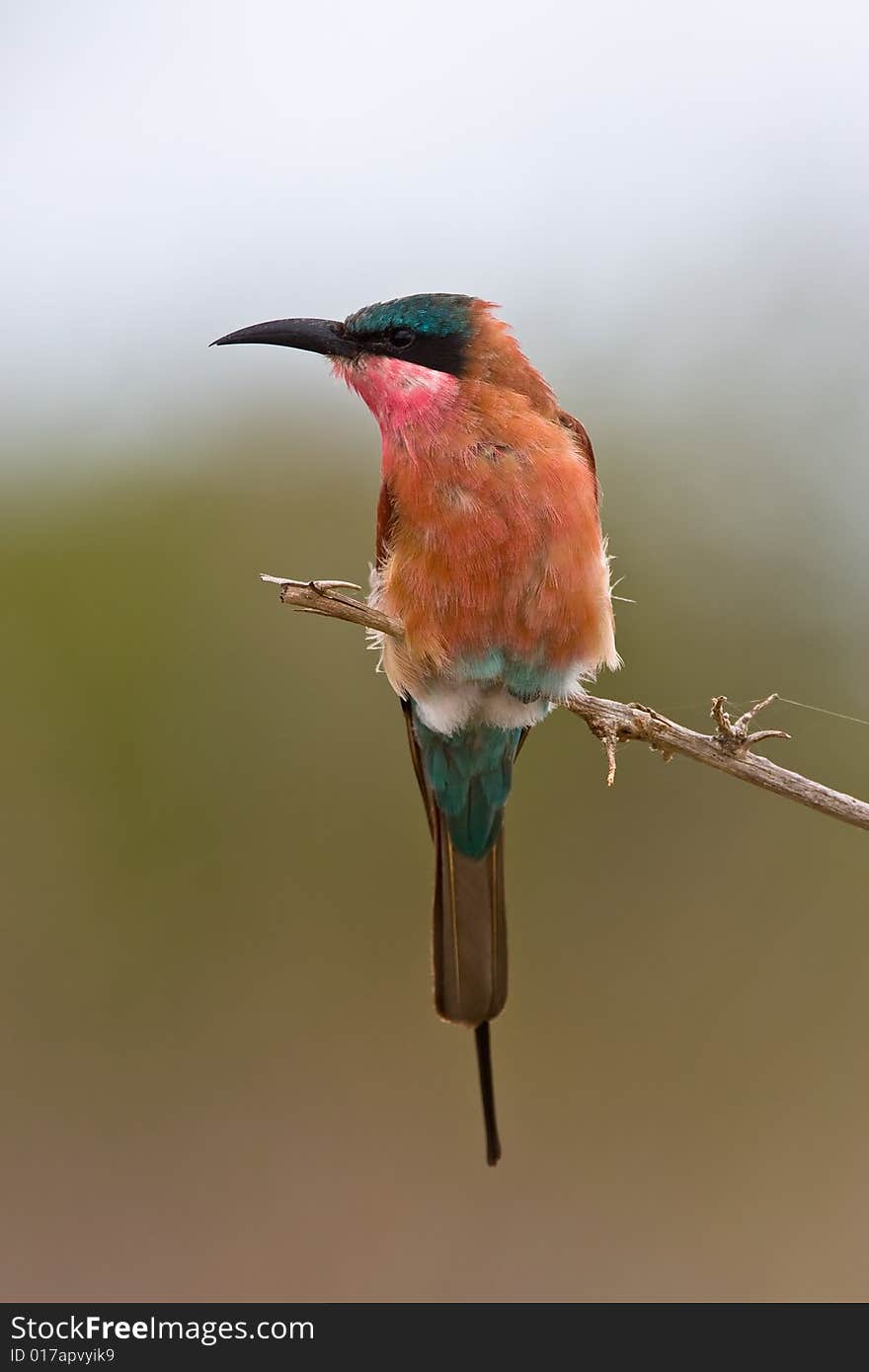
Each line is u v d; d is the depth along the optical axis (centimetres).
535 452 761
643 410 1192
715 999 1127
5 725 1142
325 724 1173
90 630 1154
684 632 1168
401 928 1166
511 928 1156
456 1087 1127
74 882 1140
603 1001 1139
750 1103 1098
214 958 1151
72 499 1188
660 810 1155
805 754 1159
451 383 774
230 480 1202
